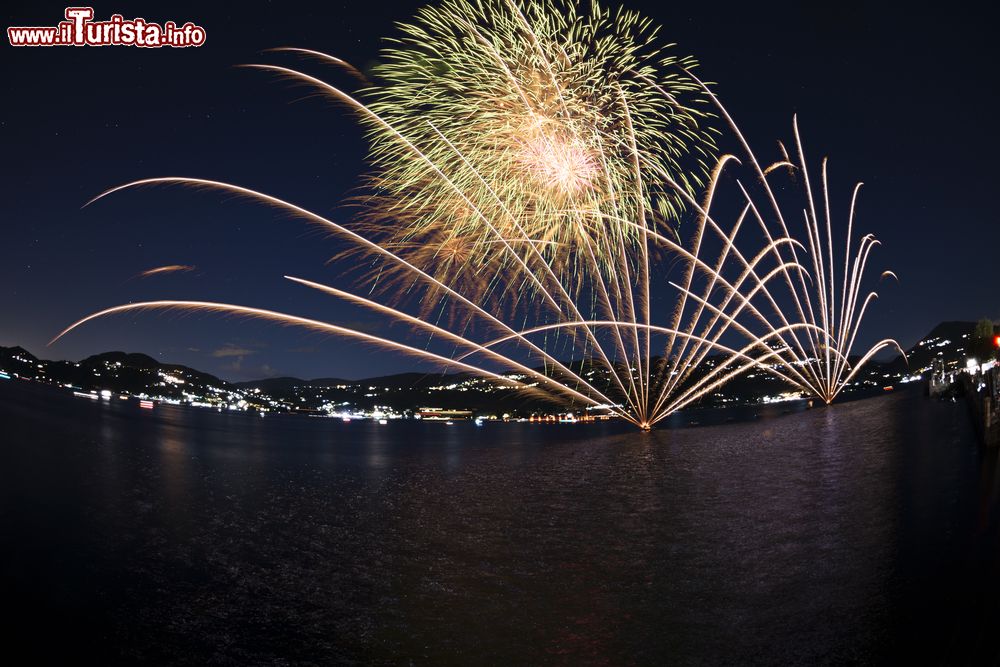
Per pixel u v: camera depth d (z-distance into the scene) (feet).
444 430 424.46
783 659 27.17
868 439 90.22
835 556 39.70
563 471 97.50
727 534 48.98
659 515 58.70
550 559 47.24
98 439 176.96
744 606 33.86
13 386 418.92
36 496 81.56
